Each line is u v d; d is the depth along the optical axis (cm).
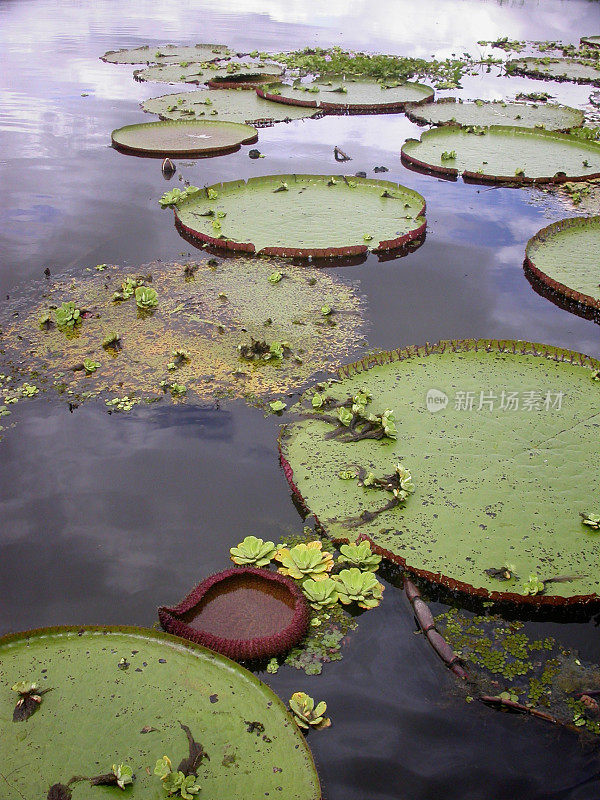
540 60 2322
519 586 541
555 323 900
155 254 1059
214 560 566
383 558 573
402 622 527
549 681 482
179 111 1711
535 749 440
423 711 463
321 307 927
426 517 602
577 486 631
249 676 473
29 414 725
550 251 1052
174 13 2953
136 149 1459
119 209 1205
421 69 2198
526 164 1418
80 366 805
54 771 418
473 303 940
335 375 789
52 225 1141
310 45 2461
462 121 1706
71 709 452
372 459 662
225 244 1062
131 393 760
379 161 1451
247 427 710
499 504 614
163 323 888
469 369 786
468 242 1104
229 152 1489
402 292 966
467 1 3434
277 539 586
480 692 475
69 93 1844
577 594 534
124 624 515
